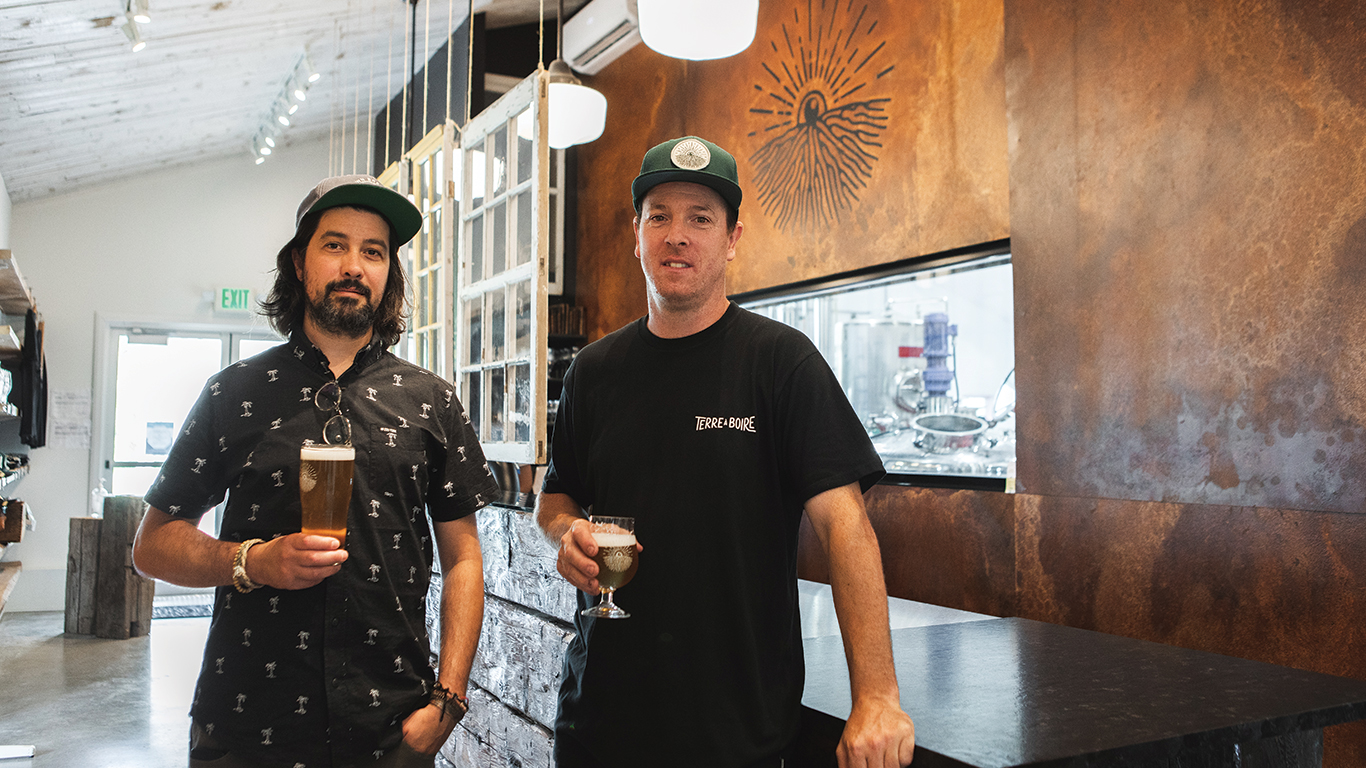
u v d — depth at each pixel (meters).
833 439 1.25
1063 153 2.58
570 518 1.48
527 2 5.03
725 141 4.10
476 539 1.70
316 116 6.80
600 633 1.36
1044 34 2.65
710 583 1.29
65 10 3.84
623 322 4.83
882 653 1.12
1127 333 2.39
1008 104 2.77
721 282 1.41
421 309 4.54
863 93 3.33
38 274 6.80
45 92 4.73
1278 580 2.02
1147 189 2.35
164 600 6.99
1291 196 2.01
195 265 7.21
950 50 2.98
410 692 1.45
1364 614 1.85
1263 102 2.07
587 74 5.27
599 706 1.33
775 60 3.79
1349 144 1.90
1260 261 2.07
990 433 3.04
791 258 3.69
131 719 3.90
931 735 1.08
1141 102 2.37
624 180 4.89
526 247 3.33
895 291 3.40
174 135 6.24
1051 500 2.60
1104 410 2.45
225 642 1.36
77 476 6.87
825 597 2.67
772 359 1.34
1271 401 2.04
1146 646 1.63
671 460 1.35
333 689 1.35
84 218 6.94
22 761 3.36
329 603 1.37
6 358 5.49
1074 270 2.55
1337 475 1.91
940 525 2.97
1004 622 1.88
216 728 1.34
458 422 1.67
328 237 1.50
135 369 7.20
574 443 1.53
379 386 1.54
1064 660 1.50
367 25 5.04
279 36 4.90
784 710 1.25
